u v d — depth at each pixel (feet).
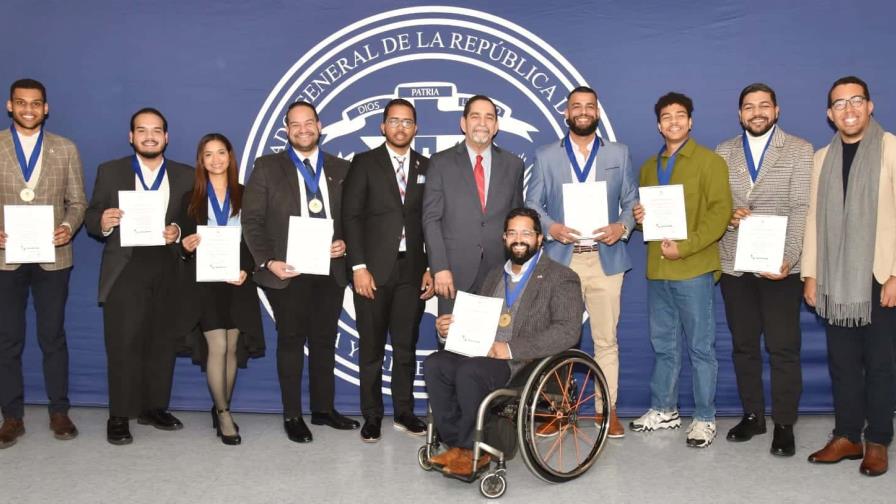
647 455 13.44
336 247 14.37
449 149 14.39
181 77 16.33
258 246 14.01
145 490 11.86
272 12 16.25
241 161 16.40
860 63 15.49
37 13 16.31
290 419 14.57
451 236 13.98
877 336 12.37
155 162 14.55
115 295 14.25
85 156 16.46
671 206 13.75
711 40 15.70
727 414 15.87
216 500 11.44
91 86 16.37
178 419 15.71
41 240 13.85
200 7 16.25
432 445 12.54
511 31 16.03
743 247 13.33
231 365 14.53
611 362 14.69
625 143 15.90
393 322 14.61
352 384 16.47
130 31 16.31
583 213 14.05
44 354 14.66
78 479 12.35
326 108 16.34
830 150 12.85
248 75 16.31
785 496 11.44
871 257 12.17
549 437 14.26
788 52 15.58
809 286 13.14
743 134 14.21
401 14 16.15
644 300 16.01
